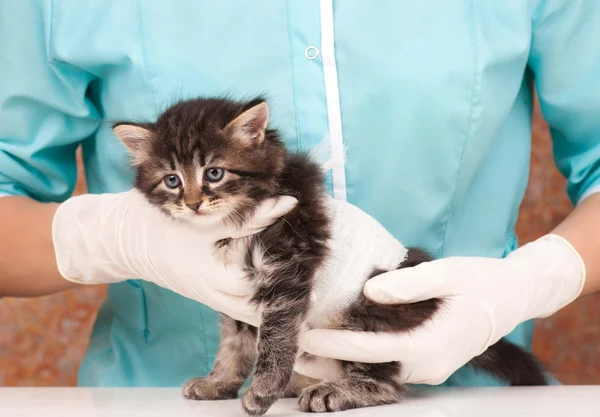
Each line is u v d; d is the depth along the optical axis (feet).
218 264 2.40
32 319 3.74
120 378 2.81
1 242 2.74
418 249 2.60
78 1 2.75
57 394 2.43
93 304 3.75
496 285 2.50
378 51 2.65
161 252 2.46
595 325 3.82
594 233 2.72
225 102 2.45
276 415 2.25
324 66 2.65
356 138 2.67
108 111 2.81
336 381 2.38
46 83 2.76
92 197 2.73
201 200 2.35
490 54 2.66
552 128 2.99
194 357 2.79
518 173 2.84
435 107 2.64
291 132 2.66
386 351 2.35
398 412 2.18
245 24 2.70
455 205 2.73
